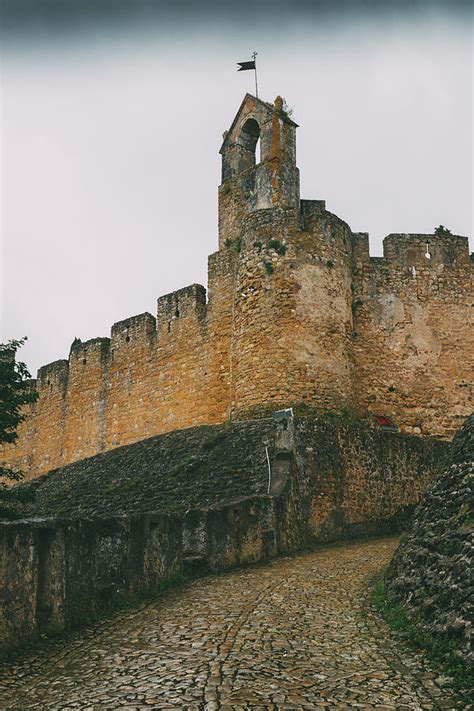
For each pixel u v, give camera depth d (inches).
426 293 1165.1
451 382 1138.0
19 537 381.4
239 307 1027.9
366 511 867.4
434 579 399.2
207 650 366.0
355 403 1035.3
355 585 524.7
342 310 1026.1
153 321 1384.1
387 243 1178.0
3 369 804.6
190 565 573.0
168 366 1309.1
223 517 622.2
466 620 340.5
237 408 988.6
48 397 1614.2
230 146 1240.8
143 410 1342.3
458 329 1162.0
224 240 1238.9
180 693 303.4
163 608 466.6
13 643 368.5
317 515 804.0
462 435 509.7
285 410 879.7
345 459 865.5
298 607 457.7
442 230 1213.7
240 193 1208.8
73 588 421.7
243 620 425.4
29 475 1617.9
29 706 297.0
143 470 997.2
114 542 477.7
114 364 1438.2
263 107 1126.4
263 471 794.8
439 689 306.8
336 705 289.0
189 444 983.0
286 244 1008.2
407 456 947.3
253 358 979.9
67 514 956.0
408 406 1112.2
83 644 385.7
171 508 794.2
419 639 364.5
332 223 1056.2
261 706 287.6
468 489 434.9
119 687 315.3
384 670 331.6
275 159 1061.1
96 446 1434.5
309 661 345.4
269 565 636.7
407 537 496.1
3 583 367.2
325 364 975.6
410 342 1138.0
